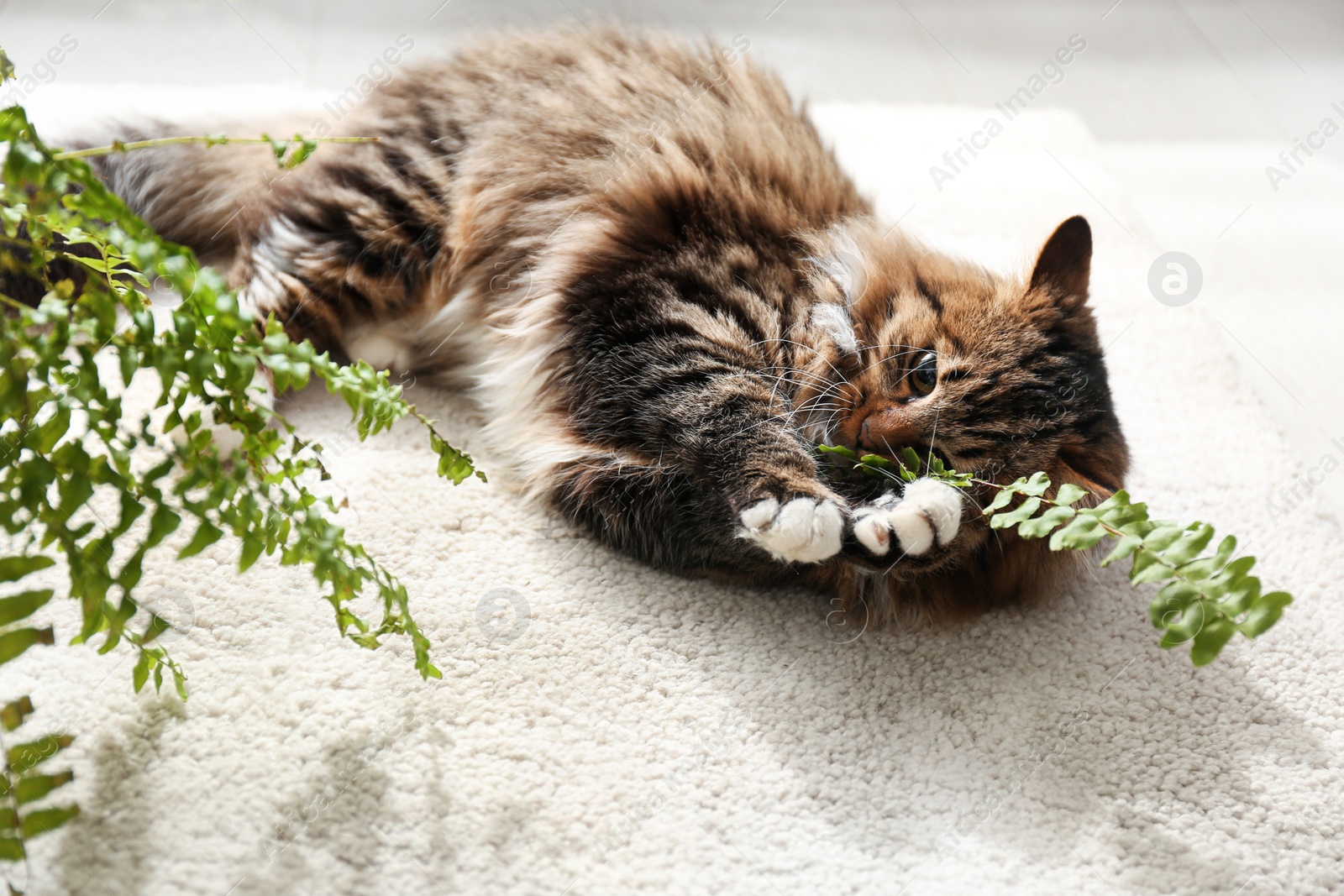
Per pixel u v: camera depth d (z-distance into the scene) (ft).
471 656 2.88
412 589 2.95
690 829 2.74
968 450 3.04
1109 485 3.05
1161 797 2.82
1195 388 3.50
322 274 3.24
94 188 2.44
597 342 3.11
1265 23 4.71
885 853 2.74
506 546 3.05
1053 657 3.00
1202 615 2.61
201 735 2.73
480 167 3.28
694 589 3.05
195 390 2.52
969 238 3.66
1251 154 4.18
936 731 2.88
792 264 3.22
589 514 3.08
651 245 3.17
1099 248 3.78
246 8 3.89
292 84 3.84
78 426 3.03
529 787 2.75
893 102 4.17
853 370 3.15
